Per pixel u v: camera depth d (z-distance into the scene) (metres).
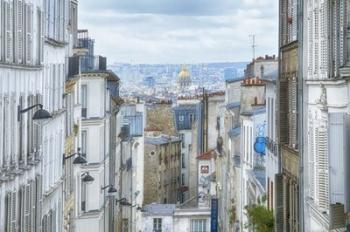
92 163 77.69
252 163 76.44
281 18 51.78
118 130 101.19
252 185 74.06
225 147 108.00
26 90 46.09
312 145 41.69
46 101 55.47
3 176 40.25
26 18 45.72
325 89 37.69
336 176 34.88
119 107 99.75
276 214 51.78
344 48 33.59
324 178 38.56
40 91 50.56
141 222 130.38
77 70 72.88
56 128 60.41
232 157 94.69
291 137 48.50
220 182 119.06
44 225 55.00
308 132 42.91
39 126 50.03
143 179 159.00
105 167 81.44
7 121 41.16
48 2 57.03
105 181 81.81
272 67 94.25
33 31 48.28
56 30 61.28
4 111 40.59
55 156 60.09
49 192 56.50
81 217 76.94
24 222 45.75
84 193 77.44
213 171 140.50
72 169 70.75
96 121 77.88
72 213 72.12
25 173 46.28
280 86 51.09
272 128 60.78
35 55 49.31
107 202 86.56
